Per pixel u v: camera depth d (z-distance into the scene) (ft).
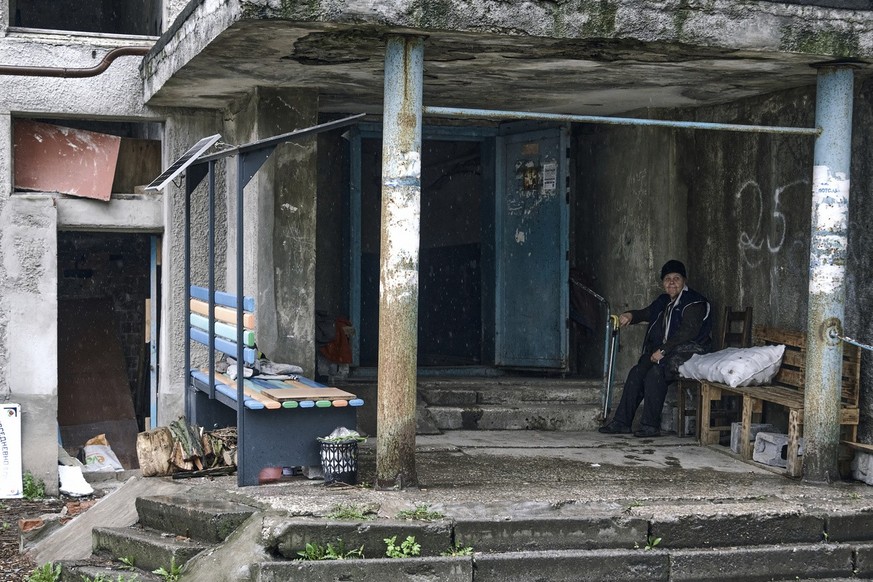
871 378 27.27
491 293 39.45
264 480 25.23
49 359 32.12
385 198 23.39
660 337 33.45
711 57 25.34
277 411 24.98
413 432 23.99
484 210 39.83
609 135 36.96
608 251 37.06
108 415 39.96
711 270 34.01
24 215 31.78
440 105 33.91
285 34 23.07
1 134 31.50
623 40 23.57
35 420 31.94
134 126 41.57
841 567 23.03
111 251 44.96
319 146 38.55
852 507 23.91
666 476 27.09
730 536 23.00
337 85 29.94
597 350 38.06
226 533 22.36
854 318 27.61
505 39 23.44
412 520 21.95
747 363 29.73
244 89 30.30
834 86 25.96
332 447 24.75
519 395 35.09
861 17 24.75
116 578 22.26
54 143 32.78
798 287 30.01
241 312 24.45
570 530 22.36
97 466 33.99
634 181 35.50
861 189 27.35
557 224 37.06
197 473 26.71
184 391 31.96
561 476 26.71
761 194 31.58
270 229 30.35
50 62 32.01
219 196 33.47
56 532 26.84
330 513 22.04
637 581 21.99
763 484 26.17
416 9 22.02
